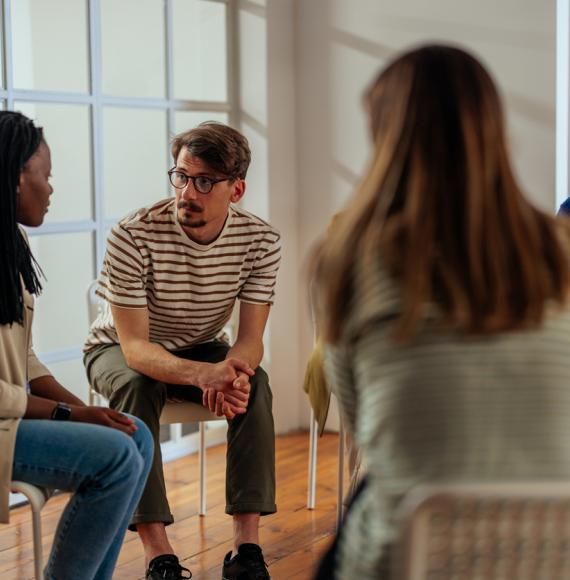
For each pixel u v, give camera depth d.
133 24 3.58
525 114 3.60
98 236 3.50
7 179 2.11
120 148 3.57
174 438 3.89
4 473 2.04
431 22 3.78
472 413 1.17
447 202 1.20
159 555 2.59
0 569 2.77
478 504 1.10
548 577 1.14
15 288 2.11
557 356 1.20
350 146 4.01
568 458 1.17
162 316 2.80
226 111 4.02
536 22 3.54
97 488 2.08
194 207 2.66
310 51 4.08
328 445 4.05
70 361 3.45
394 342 1.18
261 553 2.65
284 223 4.12
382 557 1.19
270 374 4.14
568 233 1.27
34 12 3.24
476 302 1.17
